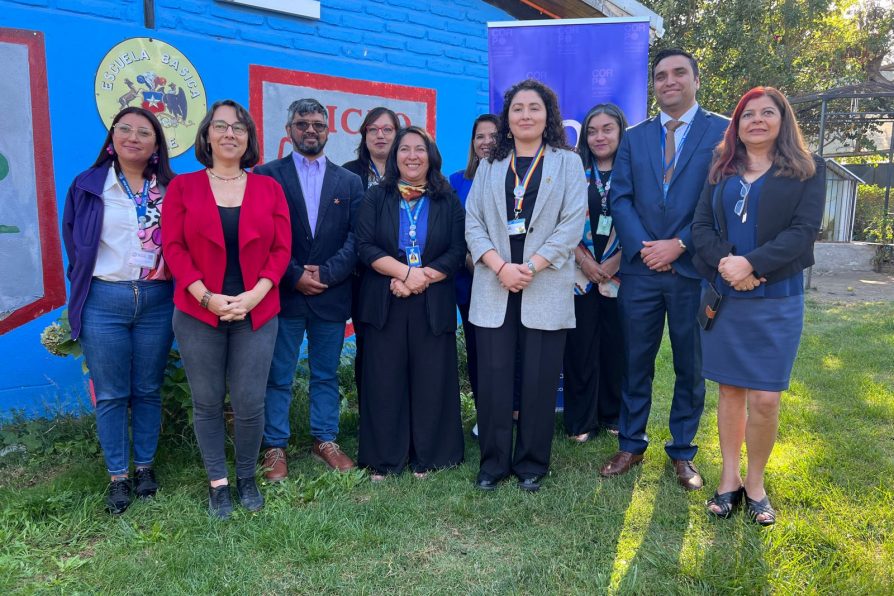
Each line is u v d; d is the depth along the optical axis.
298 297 3.44
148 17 4.21
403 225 3.42
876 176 17.23
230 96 4.60
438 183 3.47
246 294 2.88
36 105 3.90
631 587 2.44
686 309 3.30
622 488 3.31
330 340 3.60
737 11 13.16
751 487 2.98
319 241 3.47
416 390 3.51
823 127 12.78
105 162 3.03
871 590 2.37
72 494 3.14
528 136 3.24
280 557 2.67
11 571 2.55
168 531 2.87
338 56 5.06
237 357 2.97
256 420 3.03
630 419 3.51
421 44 5.49
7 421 3.91
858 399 4.62
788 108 2.76
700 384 3.37
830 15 15.59
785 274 2.75
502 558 2.70
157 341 3.12
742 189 2.83
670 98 3.30
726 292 2.87
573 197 3.26
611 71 4.31
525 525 2.95
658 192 3.33
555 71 4.36
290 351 3.50
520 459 3.37
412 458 3.60
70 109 4.01
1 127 3.81
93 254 2.94
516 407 4.29
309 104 3.43
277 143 4.87
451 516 3.04
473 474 3.51
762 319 2.79
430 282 3.42
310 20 4.90
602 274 3.81
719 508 2.99
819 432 4.01
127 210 2.99
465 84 5.80
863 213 15.72
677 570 2.56
